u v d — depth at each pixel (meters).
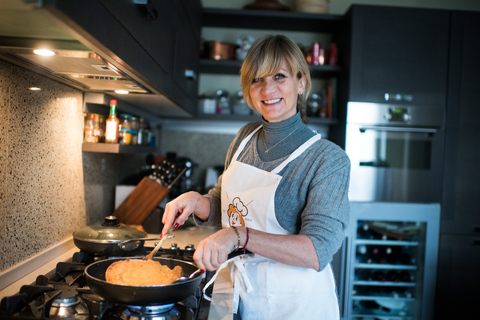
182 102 2.14
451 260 2.61
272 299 1.21
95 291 0.98
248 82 1.29
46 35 0.88
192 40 2.38
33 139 1.38
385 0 3.13
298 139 1.27
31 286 1.06
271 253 0.99
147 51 1.24
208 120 3.06
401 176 2.60
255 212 1.24
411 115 2.59
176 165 2.21
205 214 1.42
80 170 1.83
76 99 1.72
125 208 2.11
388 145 2.60
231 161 1.42
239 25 3.03
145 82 1.33
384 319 2.64
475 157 2.62
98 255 1.40
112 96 1.84
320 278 1.24
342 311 2.54
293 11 3.00
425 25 2.60
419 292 2.61
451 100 2.61
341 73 2.78
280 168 1.22
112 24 0.89
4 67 1.17
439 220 2.58
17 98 1.25
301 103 1.37
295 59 1.22
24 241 1.34
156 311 1.00
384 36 2.59
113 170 2.38
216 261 0.94
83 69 1.23
